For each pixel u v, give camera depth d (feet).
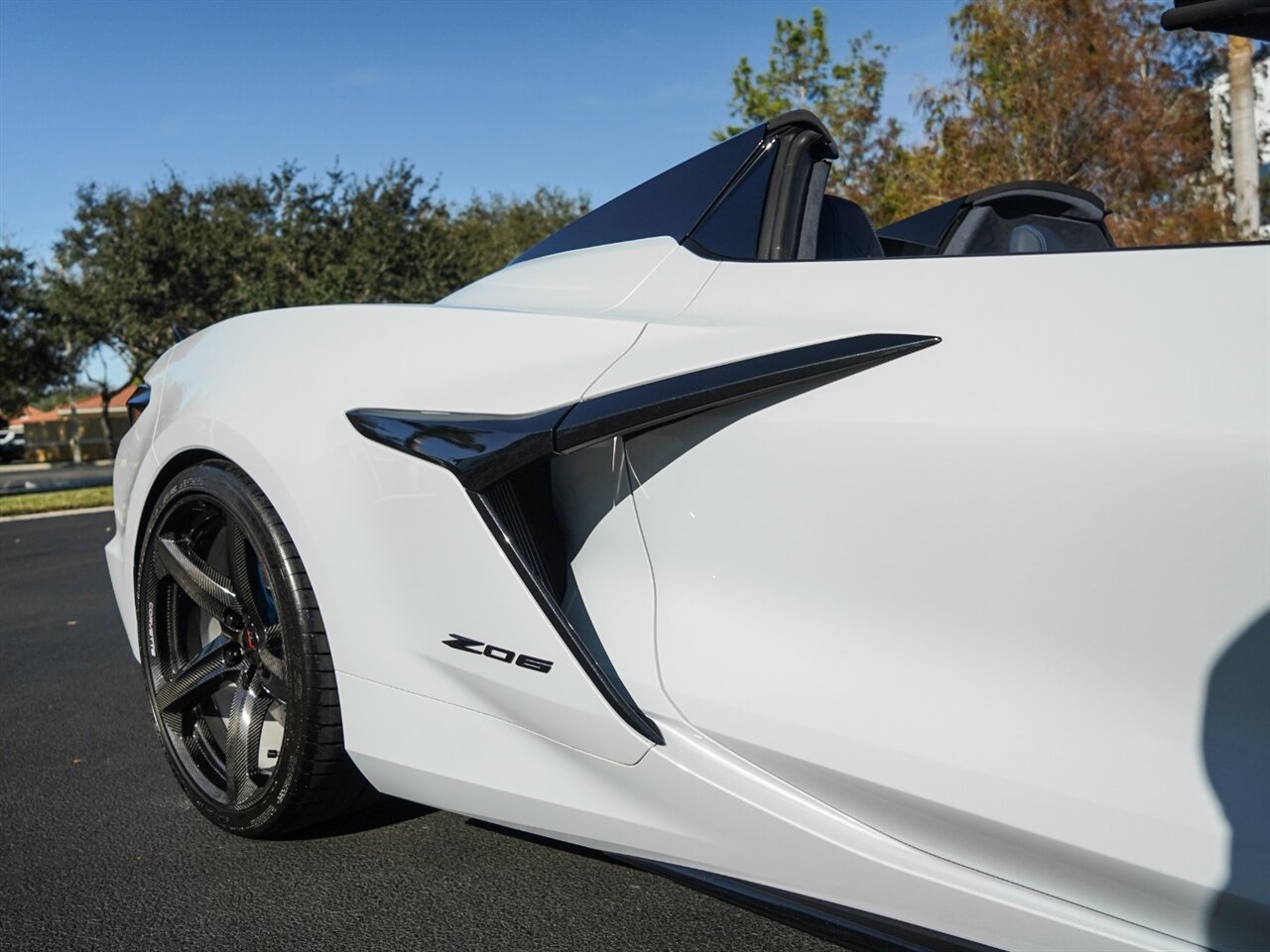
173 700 7.00
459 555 5.31
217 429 6.30
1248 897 3.60
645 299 5.65
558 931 5.67
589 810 5.14
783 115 5.92
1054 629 4.05
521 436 5.11
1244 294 3.90
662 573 5.14
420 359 5.82
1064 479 3.99
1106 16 37.86
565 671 5.07
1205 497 3.71
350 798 6.44
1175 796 3.77
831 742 4.49
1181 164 37.58
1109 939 3.90
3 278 102.63
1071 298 4.24
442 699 5.49
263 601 6.44
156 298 99.96
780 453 4.69
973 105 40.68
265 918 5.89
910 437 4.33
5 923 5.91
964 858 4.23
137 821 7.33
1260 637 3.62
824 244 6.15
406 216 91.50
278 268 94.84
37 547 28.58
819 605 4.65
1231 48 32.71
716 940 5.55
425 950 5.52
